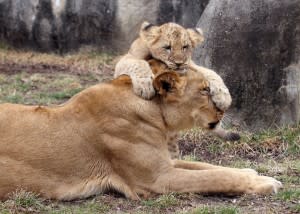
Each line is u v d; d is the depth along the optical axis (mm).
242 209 8711
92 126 9078
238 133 12648
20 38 21859
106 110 9109
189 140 12625
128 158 9016
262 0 13438
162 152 9148
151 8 21344
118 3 21391
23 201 8719
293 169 10844
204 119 9312
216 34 13922
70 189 8992
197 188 9062
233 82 13508
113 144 9023
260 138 12555
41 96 16406
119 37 21531
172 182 9055
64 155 8977
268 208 8734
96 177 9070
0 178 8820
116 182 9070
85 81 18344
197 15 21109
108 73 19500
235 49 13578
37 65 20328
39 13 21641
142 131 9062
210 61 13914
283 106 13000
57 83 17688
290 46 12984
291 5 13141
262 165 11102
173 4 21234
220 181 9062
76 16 21531
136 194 9055
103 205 8805
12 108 9156
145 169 9031
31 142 8953
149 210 8727
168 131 9297
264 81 13180
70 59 20984
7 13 21844
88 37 21609
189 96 9172
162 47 11219
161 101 9188
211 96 9391
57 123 9086
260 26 13352
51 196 8977
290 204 8906
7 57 21047
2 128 8969
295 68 12914
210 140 12562
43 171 8938
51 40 21688
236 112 13445
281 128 12828
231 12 13812
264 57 13211
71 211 8602
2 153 8859
